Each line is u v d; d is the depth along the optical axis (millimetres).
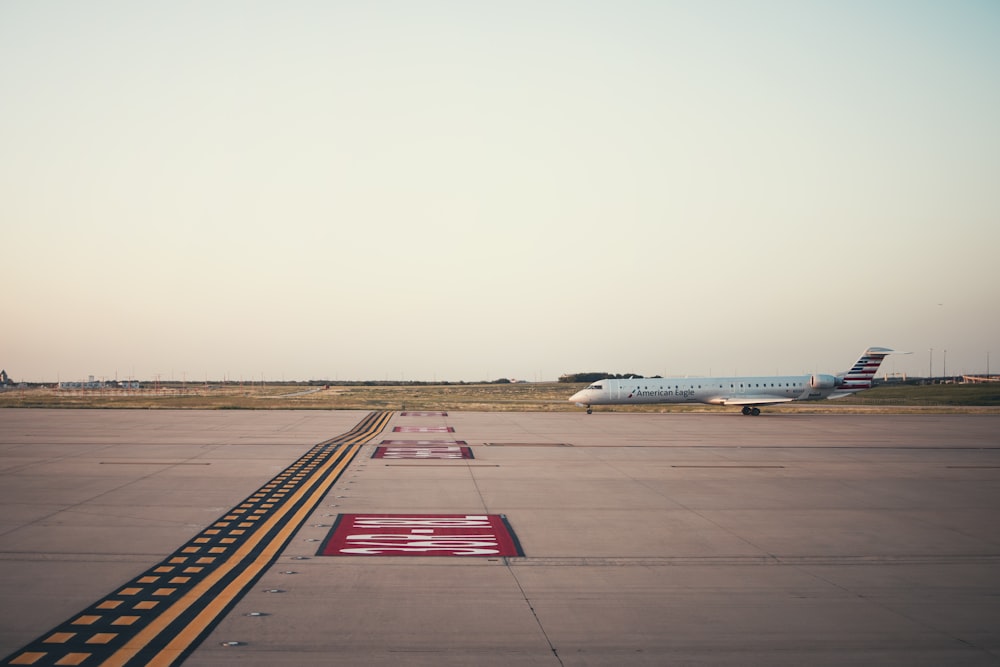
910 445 46250
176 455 37281
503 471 32719
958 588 15531
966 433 55781
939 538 20406
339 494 26453
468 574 16172
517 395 158500
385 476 30875
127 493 26281
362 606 13773
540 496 26484
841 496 27203
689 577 16156
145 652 11352
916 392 158500
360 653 11375
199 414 70625
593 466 34719
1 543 18750
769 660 11320
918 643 12180
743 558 17953
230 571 16234
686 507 24672
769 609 13930
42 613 13242
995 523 22562
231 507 23844
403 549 18453
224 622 12797
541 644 11883
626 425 61781
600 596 14633
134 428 53281
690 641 12117
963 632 12750
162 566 16609
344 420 64250
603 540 19703
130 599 14117
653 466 34938
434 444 44094
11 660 11008
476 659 11195
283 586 15078
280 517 22297
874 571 16891
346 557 17578
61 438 45531
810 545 19406
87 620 12867
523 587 15203
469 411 81938
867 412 86500
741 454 40281
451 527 21109
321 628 12516
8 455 37000
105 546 18516
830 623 13141
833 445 45938
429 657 11250
